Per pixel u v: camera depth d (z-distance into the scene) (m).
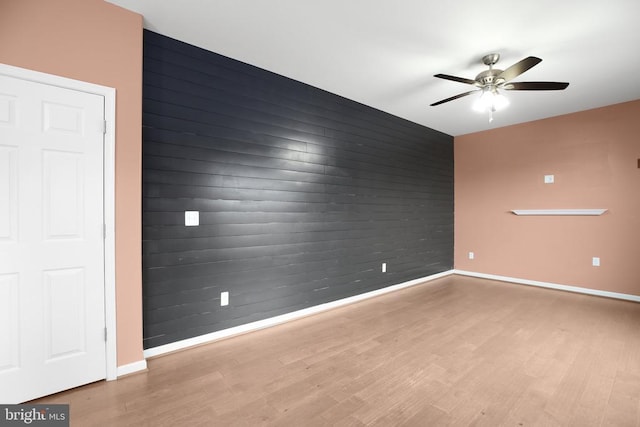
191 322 2.48
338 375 2.03
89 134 1.88
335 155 3.54
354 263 3.75
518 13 2.08
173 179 2.39
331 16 2.14
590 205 3.98
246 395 1.81
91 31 1.88
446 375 2.03
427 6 2.03
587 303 3.63
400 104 3.88
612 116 3.80
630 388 1.87
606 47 2.48
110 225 1.96
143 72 2.26
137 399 1.76
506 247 4.80
